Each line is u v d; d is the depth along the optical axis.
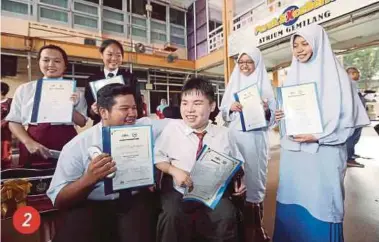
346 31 4.19
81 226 0.93
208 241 1.05
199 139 1.15
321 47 1.22
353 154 3.90
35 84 1.50
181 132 1.17
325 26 3.78
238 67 1.87
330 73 1.20
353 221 1.84
